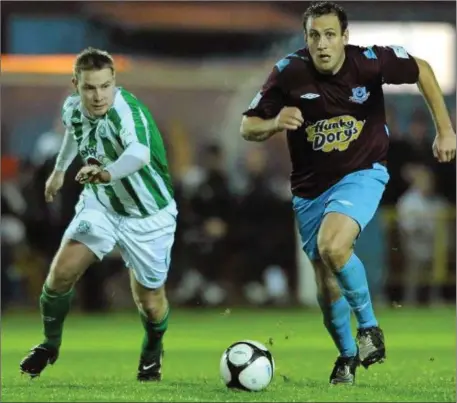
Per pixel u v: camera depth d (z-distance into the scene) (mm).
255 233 54406
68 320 50469
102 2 57156
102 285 53531
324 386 24375
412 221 54906
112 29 58125
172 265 54438
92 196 25109
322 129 24156
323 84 24016
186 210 53594
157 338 26141
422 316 51531
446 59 57875
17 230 53281
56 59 55812
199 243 53938
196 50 59375
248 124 24312
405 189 54844
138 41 58906
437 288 56469
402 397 21953
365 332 23375
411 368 31047
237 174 57375
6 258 53688
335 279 24594
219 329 45938
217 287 54906
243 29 57656
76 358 35125
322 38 23438
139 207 24875
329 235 23062
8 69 54938
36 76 54906
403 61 24453
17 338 42688
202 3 57562
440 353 36344
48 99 56500
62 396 22031
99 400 21266
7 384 25109
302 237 25062
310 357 34781
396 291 56094
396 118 56969
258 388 22891
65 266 24703
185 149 56500
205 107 57375
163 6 57625
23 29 57000
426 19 57625
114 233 25047
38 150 54156
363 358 23344
